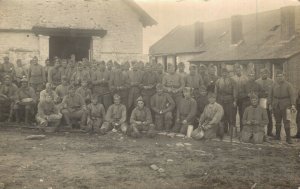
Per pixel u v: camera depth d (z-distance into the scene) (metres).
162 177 8.04
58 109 13.77
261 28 33.78
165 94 13.88
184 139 12.48
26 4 19.14
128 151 10.52
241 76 13.07
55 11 19.53
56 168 8.66
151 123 12.92
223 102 13.07
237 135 13.10
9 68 16.97
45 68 16.69
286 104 11.91
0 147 10.87
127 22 20.53
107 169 8.62
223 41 36.56
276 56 26.42
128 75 14.95
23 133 13.12
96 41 20.05
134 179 7.88
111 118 13.48
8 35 19.00
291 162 9.41
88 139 12.25
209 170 8.59
